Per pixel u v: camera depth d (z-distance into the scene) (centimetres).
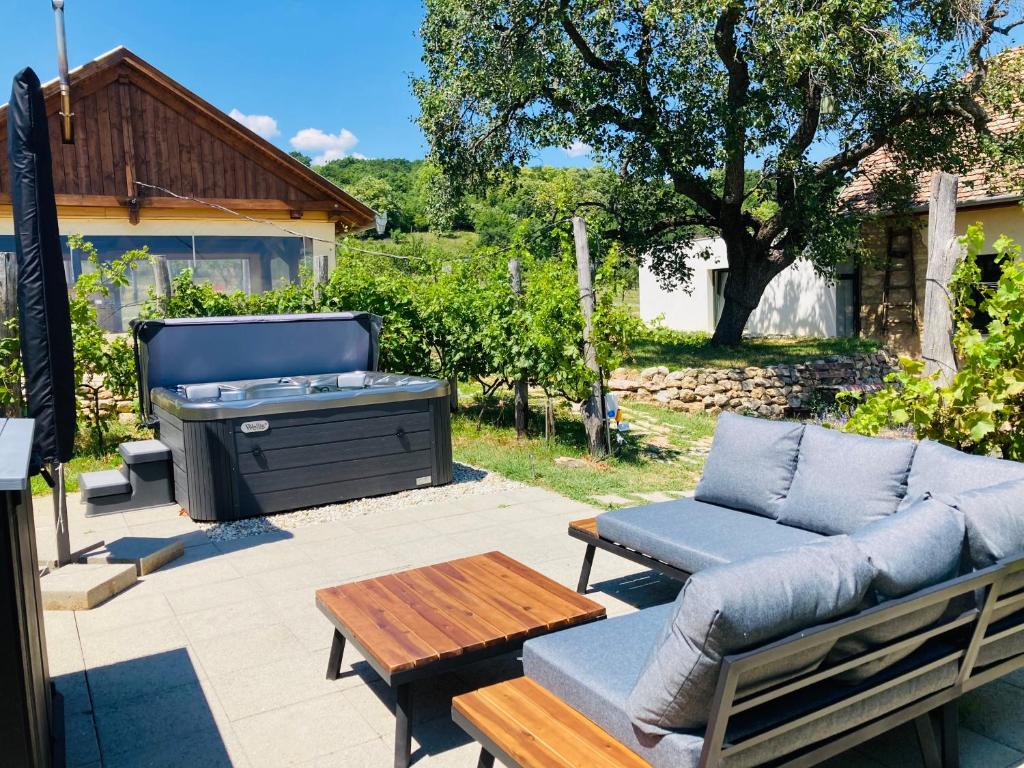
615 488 619
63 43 473
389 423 591
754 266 1349
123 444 588
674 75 1120
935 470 325
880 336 1437
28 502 253
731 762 187
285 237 1258
